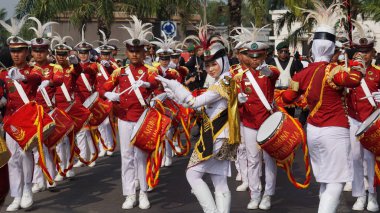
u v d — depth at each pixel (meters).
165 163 10.29
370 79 7.10
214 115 5.79
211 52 5.84
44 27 7.94
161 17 21.69
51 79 7.57
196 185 5.79
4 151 5.80
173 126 9.89
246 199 7.83
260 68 7.07
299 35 19.67
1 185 5.90
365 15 20.23
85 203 7.72
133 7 20.98
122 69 7.50
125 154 7.41
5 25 7.49
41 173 8.33
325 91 5.71
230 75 5.78
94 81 10.34
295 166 10.03
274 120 6.58
